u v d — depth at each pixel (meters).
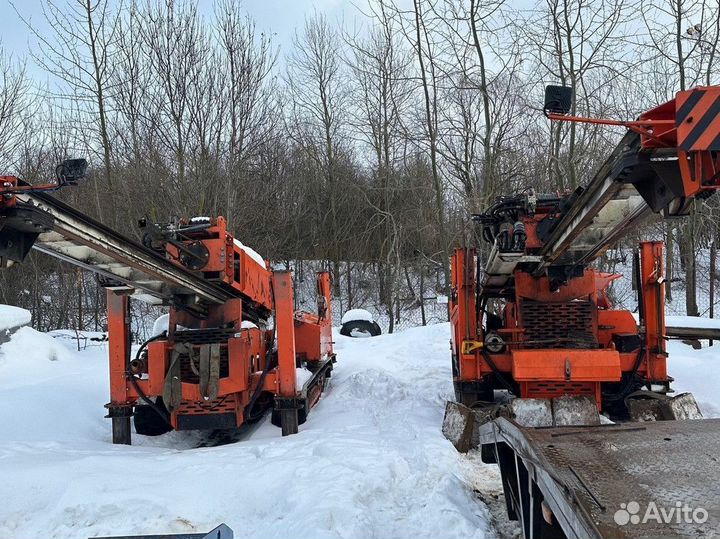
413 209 23.58
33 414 6.81
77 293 21.88
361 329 17.62
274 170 24.00
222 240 6.05
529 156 17.73
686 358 9.41
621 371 6.28
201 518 4.05
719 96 2.67
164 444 6.70
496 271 6.52
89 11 14.52
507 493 3.69
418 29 15.97
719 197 15.67
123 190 15.53
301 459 4.99
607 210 4.48
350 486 4.25
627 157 3.33
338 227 27.78
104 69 14.95
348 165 28.47
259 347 6.71
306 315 9.48
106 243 4.14
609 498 2.26
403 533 3.71
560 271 6.13
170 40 15.04
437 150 16.61
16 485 4.46
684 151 2.78
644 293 6.41
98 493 4.32
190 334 6.56
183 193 15.30
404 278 27.92
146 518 4.02
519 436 3.09
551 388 6.16
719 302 20.61
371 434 5.98
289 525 3.72
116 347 6.41
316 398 8.07
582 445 2.92
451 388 8.64
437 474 4.70
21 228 3.47
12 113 18.17
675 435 3.04
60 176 3.27
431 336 14.71
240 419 6.28
